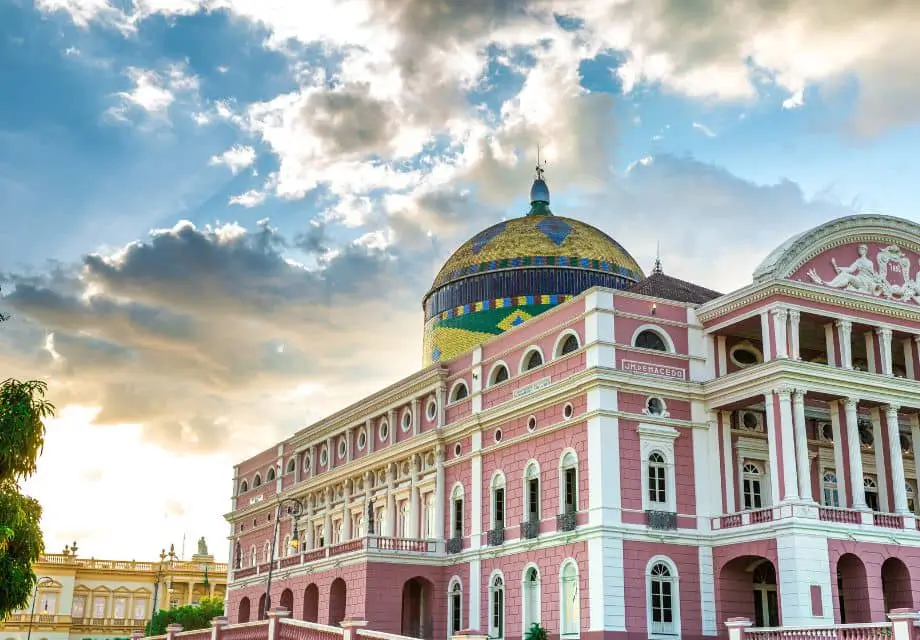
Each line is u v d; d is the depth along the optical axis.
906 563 45.44
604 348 46.81
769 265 46.62
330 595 57.88
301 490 73.50
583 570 45.44
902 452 54.25
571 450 47.59
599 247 68.38
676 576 45.78
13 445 38.16
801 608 42.03
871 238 49.62
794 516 43.22
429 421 59.38
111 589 108.75
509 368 53.25
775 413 45.22
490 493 52.97
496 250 68.06
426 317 72.00
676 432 47.44
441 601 55.09
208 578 111.12
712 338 49.75
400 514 61.09
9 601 40.31
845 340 47.47
